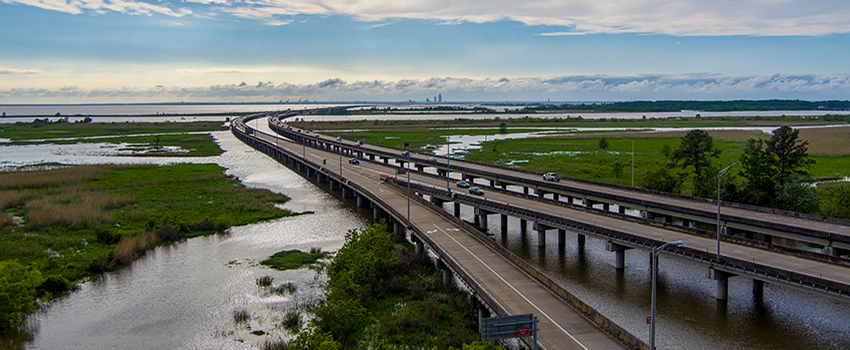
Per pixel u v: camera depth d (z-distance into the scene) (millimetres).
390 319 54750
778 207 89312
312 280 67250
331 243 85250
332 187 138125
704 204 89062
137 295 62719
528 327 33812
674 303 58438
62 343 50750
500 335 33312
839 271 53344
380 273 67000
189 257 77625
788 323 53219
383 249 67688
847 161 159000
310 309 58000
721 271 57438
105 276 69625
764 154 98938
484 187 112938
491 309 49156
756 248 62688
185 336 51969
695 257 58938
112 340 51312
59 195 123125
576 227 73438
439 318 55094
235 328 53562
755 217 78125
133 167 177125
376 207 102750
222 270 71438
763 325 52750
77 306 59625
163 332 52906
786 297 59719
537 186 112250
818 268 54469
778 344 48812
